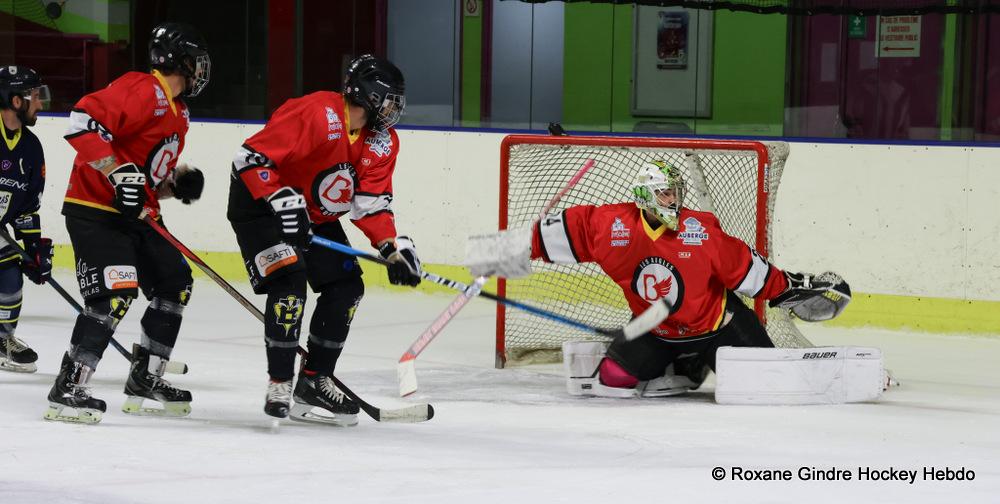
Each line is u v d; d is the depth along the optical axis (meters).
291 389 9.94
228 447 9.30
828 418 10.97
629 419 10.80
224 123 20.33
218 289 19.80
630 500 7.87
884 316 17.00
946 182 16.55
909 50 19.34
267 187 9.58
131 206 9.70
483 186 19.16
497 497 7.89
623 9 20.78
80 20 23.11
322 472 8.53
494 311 18.42
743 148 13.11
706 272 11.35
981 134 19.00
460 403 11.57
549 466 8.83
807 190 17.36
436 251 19.52
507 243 11.45
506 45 21.44
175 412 10.54
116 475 8.37
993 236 16.31
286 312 9.79
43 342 14.59
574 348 12.03
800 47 19.98
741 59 20.34
